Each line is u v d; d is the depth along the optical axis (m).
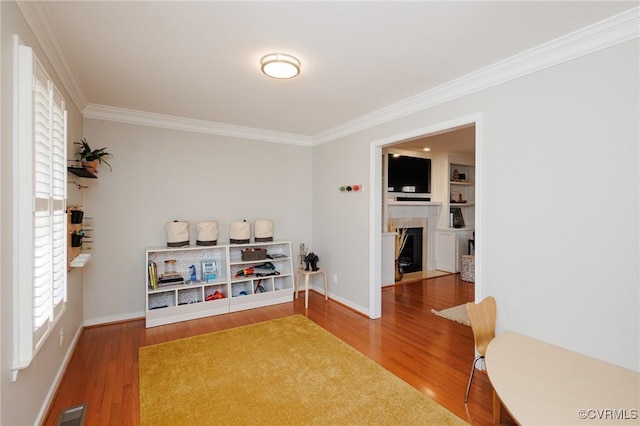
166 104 3.44
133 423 1.99
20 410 1.64
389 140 3.57
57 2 1.72
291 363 2.73
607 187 1.91
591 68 1.97
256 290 4.52
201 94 3.14
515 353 1.89
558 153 2.12
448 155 6.60
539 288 2.22
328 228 4.73
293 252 5.02
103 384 2.41
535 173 2.24
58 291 2.07
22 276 1.56
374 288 3.87
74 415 2.05
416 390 2.33
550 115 2.16
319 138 4.86
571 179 2.06
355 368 2.64
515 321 2.36
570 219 2.07
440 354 2.91
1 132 1.41
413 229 6.52
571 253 2.06
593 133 1.96
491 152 2.52
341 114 3.79
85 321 3.54
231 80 2.79
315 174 5.04
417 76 2.68
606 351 1.91
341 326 3.60
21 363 1.54
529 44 2.14
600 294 1.93
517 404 1.36
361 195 4.04
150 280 3.65
